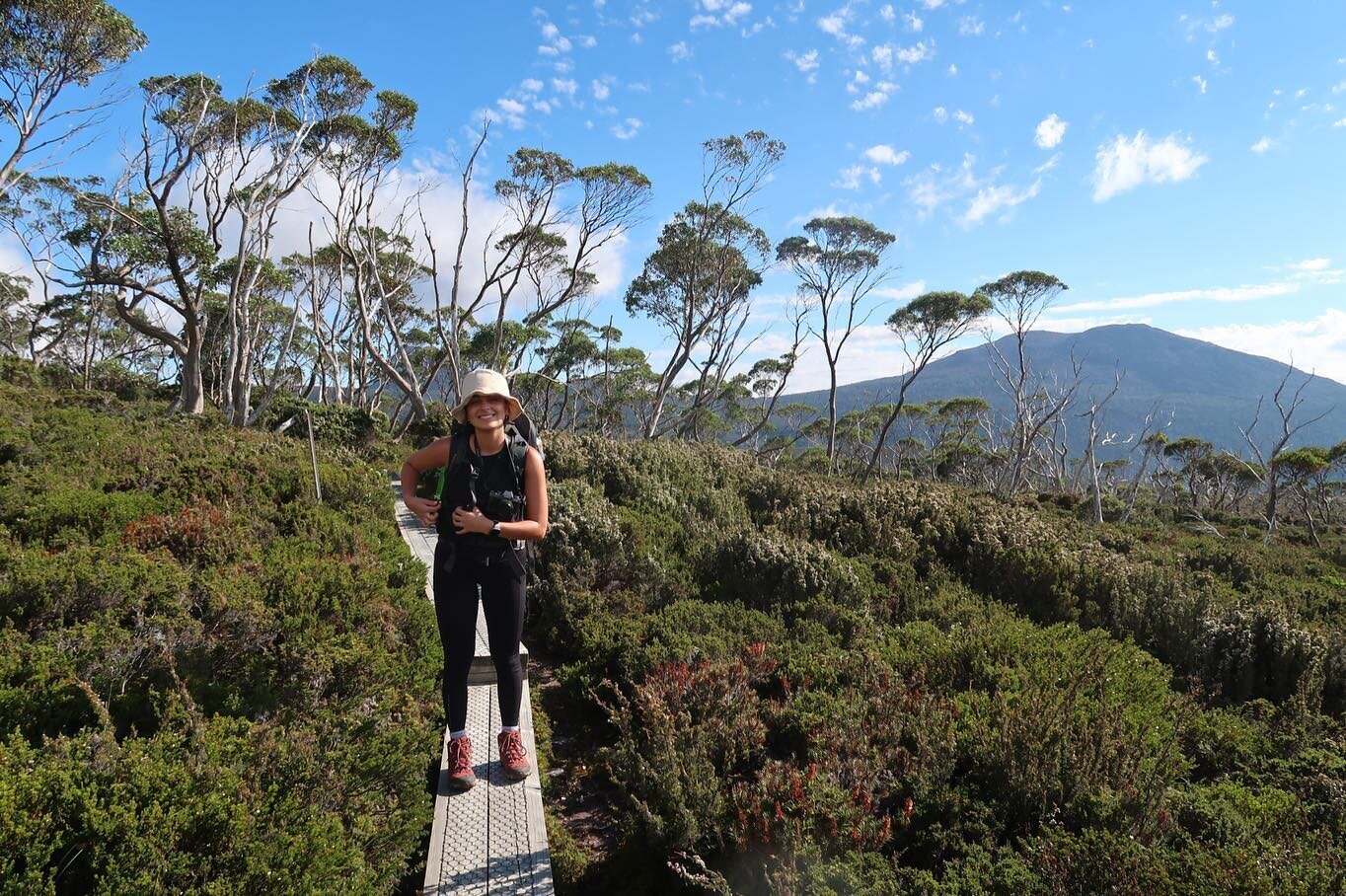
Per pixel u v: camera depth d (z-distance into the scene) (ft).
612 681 16.62
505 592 9.89
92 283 66.90
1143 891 8.82
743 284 113.09
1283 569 41.24
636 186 97.71
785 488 38.06
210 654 12.21
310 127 78.43
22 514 21.36
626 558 23.39
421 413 79.87
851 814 10.43
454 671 10.11
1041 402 148.97
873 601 23.67
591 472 36.27
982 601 26.16
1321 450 98.43
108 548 15.48
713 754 12.85
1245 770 13.98
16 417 41.60
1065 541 33.35
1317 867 8.91
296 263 105.81
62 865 6.64
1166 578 25.86
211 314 93.76
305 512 24.59
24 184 85.92
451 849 9.57
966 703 14.58
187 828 7.06
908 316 119.55
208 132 76.13
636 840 11.26
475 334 121.39
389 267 107.45
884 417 180.65
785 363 130.31
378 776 9.73
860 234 114.93
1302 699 17.53
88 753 8.11
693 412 115.34
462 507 9.41
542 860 9.50
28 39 56.39
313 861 7.41
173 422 55.62
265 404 71.15
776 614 20.90
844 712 13.79
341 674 12.37
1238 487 120.67
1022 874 9.32
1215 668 21.04
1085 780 11.44
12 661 10.09
